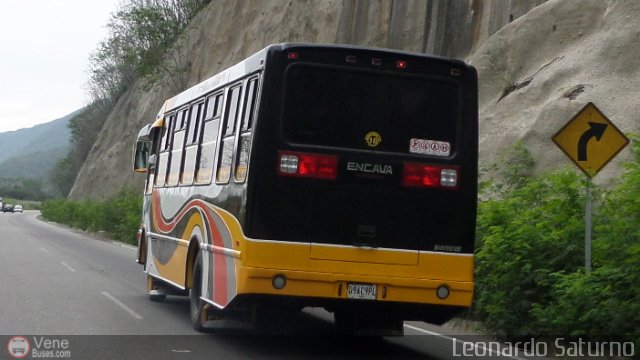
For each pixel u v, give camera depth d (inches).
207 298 475.8
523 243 507.5
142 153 748.6
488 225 555.2
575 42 984.9
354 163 417.1
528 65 1011.9
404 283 415.8
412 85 425.7
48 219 3329.2
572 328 458.9
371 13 1370.6
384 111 422.0
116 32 2768.2
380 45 1327.5
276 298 408.2
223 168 468.1
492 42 1055.6
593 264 484.1
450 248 424.2
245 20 1993.1
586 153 482.0
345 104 419.2
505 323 504.1
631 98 862.5
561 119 877.8
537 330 486.0
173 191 597.6
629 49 906.1
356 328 450.3
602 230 477.1
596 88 889.5
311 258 410.6
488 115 983.6
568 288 455.2
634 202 455.2
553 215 524.4
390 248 418.0
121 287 740.7
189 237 534.6
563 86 922.1
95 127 3732.8
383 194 418.9
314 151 414.3
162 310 597.3
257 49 1881.2
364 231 415.8
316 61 418.0
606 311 434.9
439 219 423.8
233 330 505.0
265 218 408.8
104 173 2669.8
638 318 430.3
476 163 429.1
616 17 946.1
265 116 412.5
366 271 414.3
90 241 1600.6
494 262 520.7
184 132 588.4
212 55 2117.4
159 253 628.4
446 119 427.8
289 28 1744.6
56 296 652.1
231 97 475.8
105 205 1919.3
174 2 2603.3
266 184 409.7
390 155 420.8
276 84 414.3
